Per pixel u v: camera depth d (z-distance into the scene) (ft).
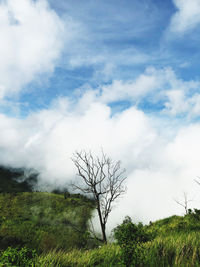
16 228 120.98
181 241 18.69
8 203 234.58
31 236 87.81
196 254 14.74
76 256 20.83
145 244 17.84
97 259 19.20
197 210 48.78
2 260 13.23
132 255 14.52
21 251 14.61
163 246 17.61
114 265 16.43
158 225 52.70
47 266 15.89
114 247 22.04
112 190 66.59
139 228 16.44
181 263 13.99
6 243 56.49
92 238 60.03
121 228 16.24
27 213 202.80
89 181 67.67
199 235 20.99
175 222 46.11
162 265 14.24
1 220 153.58
